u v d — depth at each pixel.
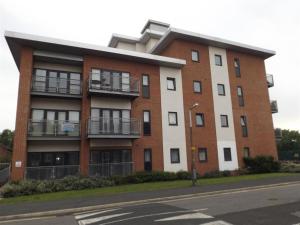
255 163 23.14
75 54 18.89
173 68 22.31
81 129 17.83
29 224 7.93
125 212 8.85
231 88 24.70
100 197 12.07
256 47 26.30
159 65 21.80
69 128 17.25
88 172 17.42
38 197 12.57
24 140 15.98
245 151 24.22
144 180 18.05
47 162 17.22
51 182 15.06
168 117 21.14
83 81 18.59
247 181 16.38
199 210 8.60
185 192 12.61
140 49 28.03
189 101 22.25
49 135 16.73
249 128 24.83
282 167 25.30
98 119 17.97
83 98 18.38
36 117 17.44
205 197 11.48
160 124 20.66
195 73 23.12
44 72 18.34
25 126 16.20
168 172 19.34
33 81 17.30
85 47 18.38
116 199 11.41
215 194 12.23
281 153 45.19
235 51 26.00
